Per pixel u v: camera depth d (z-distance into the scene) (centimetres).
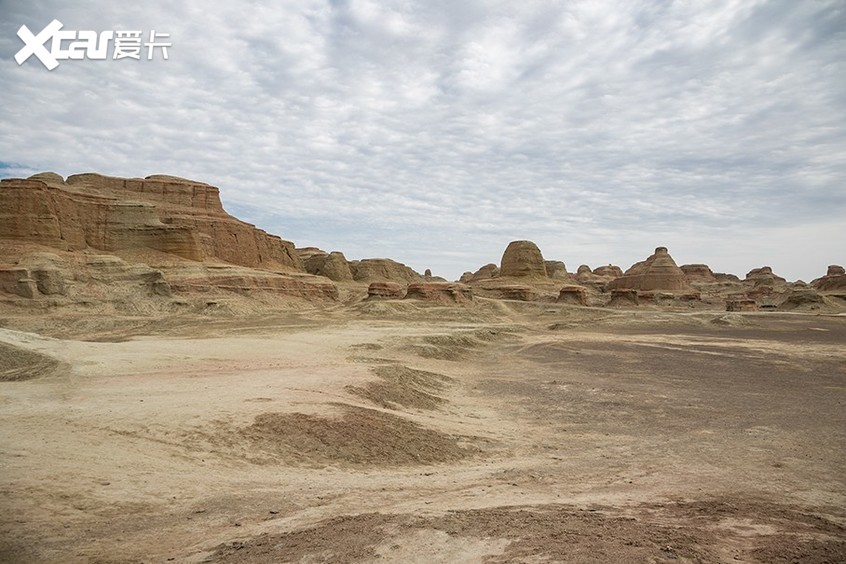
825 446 1848
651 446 1878
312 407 1892
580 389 3169
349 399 2177
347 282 14425
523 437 2012
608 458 1702
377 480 1362
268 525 952
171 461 1364
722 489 1316
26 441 1401
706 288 19025
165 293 7919
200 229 10569
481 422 2253
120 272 7881
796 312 10900
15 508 985
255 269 10375
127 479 1201
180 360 3120
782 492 1302
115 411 1756
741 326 8506
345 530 870
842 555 798
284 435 1627
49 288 6919
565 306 10894
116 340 5188
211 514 1035
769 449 1806
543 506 1060
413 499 1161
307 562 732
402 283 15975
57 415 1695
